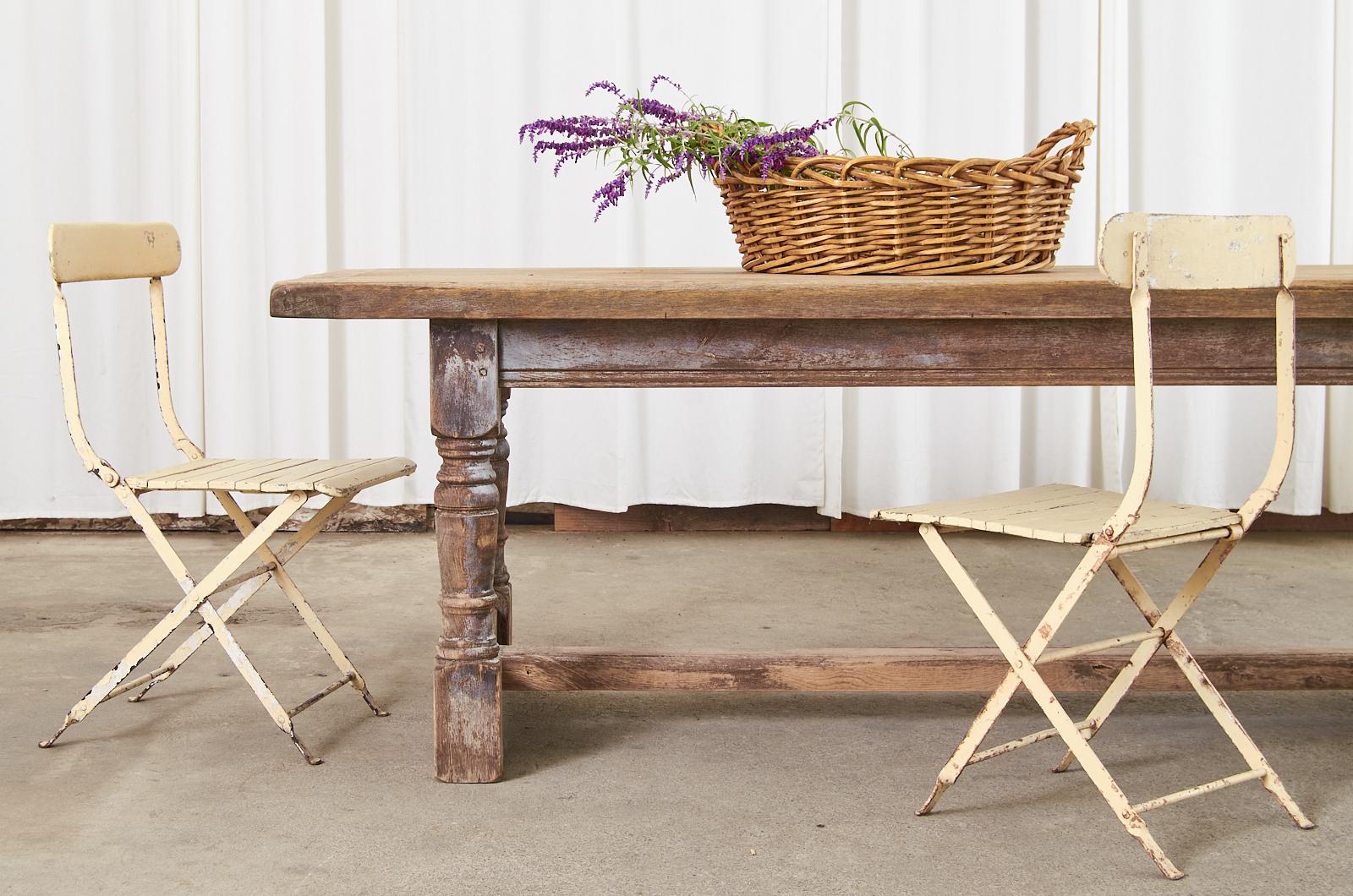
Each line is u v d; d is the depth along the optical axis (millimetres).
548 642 3174
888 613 3455
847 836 2072
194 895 1866
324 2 4148
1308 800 2209
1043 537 1990
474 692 2273
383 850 2014
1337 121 4191
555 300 2084
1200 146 4180
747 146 2355
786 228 2391
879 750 2469
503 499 2875
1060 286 2062
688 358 2191
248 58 4156
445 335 2168
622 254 4203
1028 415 4363
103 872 1935
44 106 4137
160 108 4164
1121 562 2217
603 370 2199
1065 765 2342
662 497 4355
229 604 2439
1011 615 3420
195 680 2857
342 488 2330
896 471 4289
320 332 4230
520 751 2451
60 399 4254
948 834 2080
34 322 4207
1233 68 4199
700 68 4180
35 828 2092
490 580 2289
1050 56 4199
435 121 4207
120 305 4211
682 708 2721
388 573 3887
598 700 2777
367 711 2672
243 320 4242
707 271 2727
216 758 2402
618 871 1946
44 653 3049
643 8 4168
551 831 2088
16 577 3783
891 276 2275
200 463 2602
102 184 4180
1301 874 1937
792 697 2807
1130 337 2178
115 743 2475
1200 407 4254
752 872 1941
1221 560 2146
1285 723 2609
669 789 2268
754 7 4148
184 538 4312
